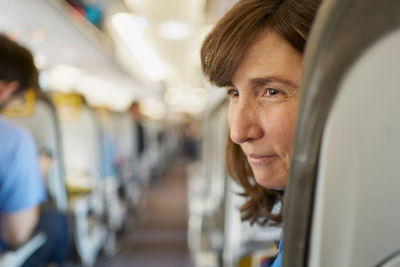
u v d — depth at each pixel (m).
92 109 2.63
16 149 1.20
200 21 4.58
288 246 0.31
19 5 1.86
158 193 6.20
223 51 0.46
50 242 1.59
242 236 1.61
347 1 0.26
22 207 1.22
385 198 0.27
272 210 0.80
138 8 4.10
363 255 0.28
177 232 4.06
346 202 0.27
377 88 0.26
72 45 3.00
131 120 4.31
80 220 2.25
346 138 0.27
